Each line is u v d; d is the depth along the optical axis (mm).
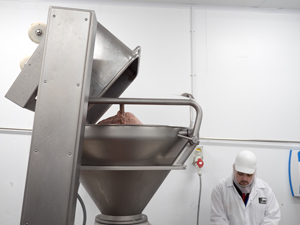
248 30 2129
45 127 750
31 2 2023
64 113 758
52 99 762
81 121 758
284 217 1916
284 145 1987
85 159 895
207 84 2027
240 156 1751
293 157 1940
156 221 1851
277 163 1966
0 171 1808
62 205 718
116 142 835
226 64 2066
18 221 1770
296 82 2078
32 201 717
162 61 2031
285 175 1956
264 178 1949
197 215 1835
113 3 2086
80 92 770
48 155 739
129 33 2047
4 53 1946
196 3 2123
